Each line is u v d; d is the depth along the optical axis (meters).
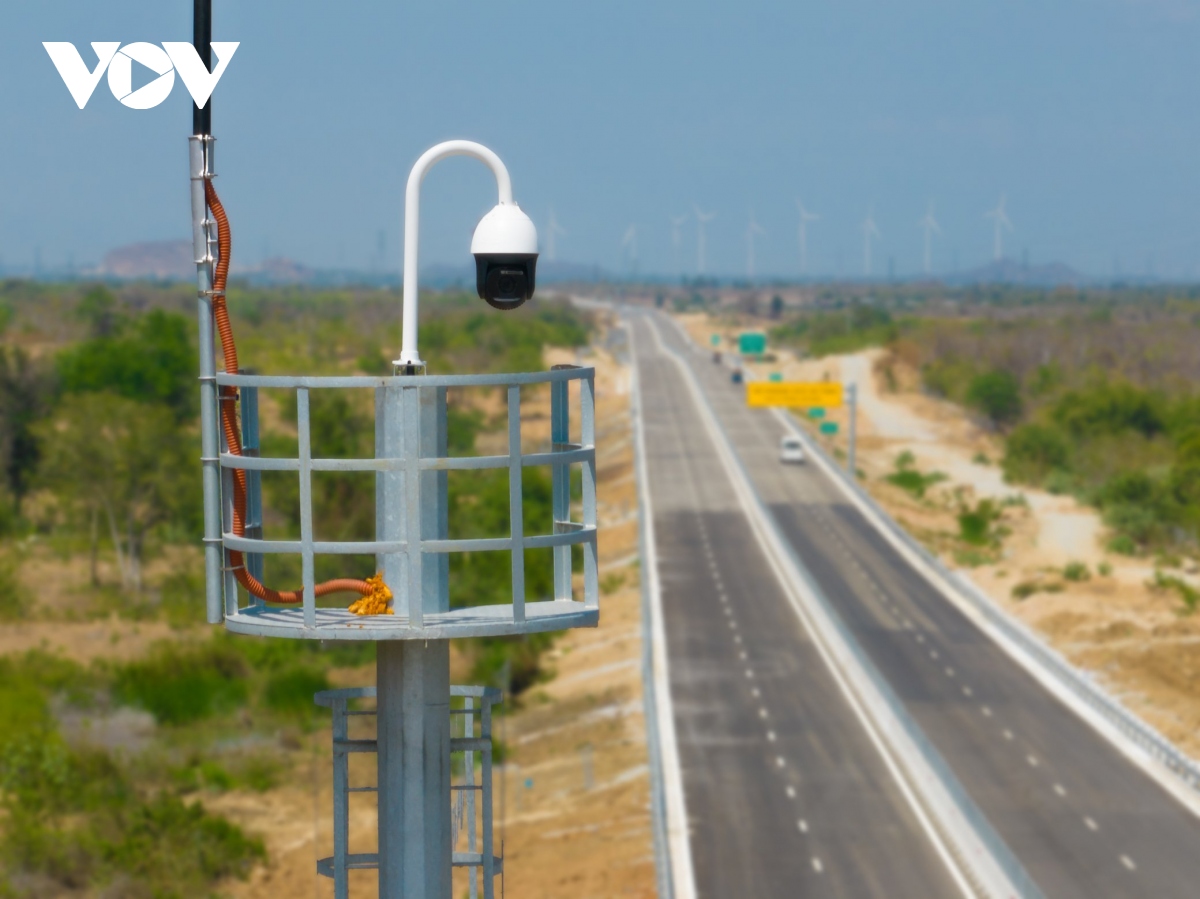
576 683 94.94
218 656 98.56
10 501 147.88
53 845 64.19
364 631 15.95
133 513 128.50
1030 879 55.97
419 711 17.11
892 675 92.12
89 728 85.06
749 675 92.19
